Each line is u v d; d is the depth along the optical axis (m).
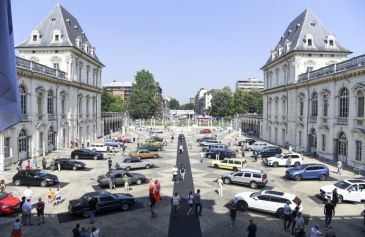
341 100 37.25
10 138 34.00
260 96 111.88
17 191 23.97
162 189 25.03
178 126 105.12
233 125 106.31
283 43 57.56
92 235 13.39
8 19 6.07
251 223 14.52
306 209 20.69
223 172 32.09
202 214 19.34
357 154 34.03
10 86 5.90
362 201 22.16
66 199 22.25
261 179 25.86
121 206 19.70
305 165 29.73
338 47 49.31
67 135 50.59
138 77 110.31
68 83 49.19
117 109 114.12
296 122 49.94
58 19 53.31
